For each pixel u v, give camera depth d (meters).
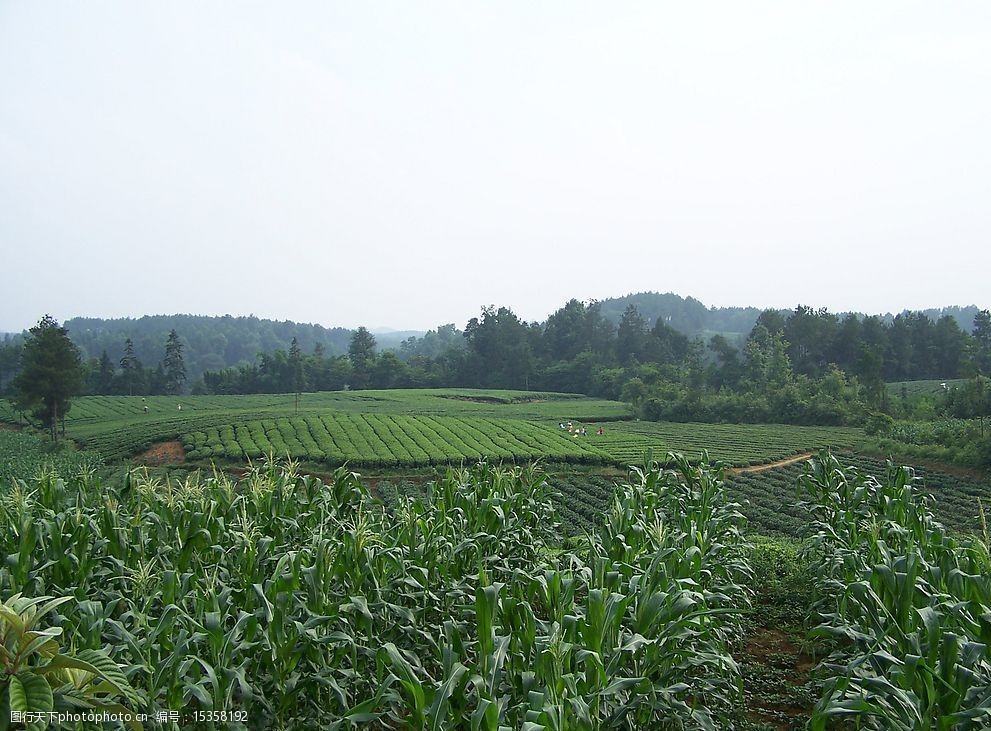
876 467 41.91
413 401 104.69
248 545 9.86
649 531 11.62
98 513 11.69
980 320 111.69
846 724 8.84
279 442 53.00
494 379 135.12
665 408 80.88
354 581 9.15
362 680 8.38
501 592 8.53
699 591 9.77
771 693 10.06
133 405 100.88
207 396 117.94
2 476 36.34
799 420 72.69
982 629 6.95
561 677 6.38
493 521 12.59
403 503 12.88
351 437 56.75
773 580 14.27
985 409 57.78
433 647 9.73
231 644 7.22
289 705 7.89
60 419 71.00
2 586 8.79
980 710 6.05
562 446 52.19
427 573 10.05
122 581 9.95
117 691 5.36
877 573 8.95
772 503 32.28
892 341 108.88
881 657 7.11
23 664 4.76
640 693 7.28
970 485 35.66
